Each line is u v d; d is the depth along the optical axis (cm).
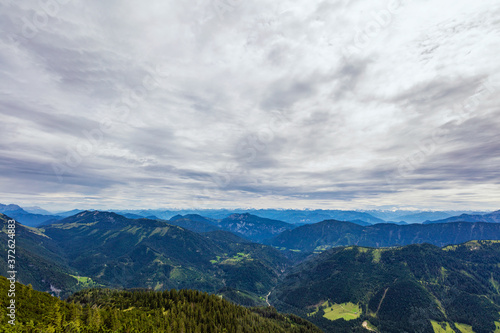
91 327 12912
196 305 19375
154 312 17338
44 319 12281
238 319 19212
